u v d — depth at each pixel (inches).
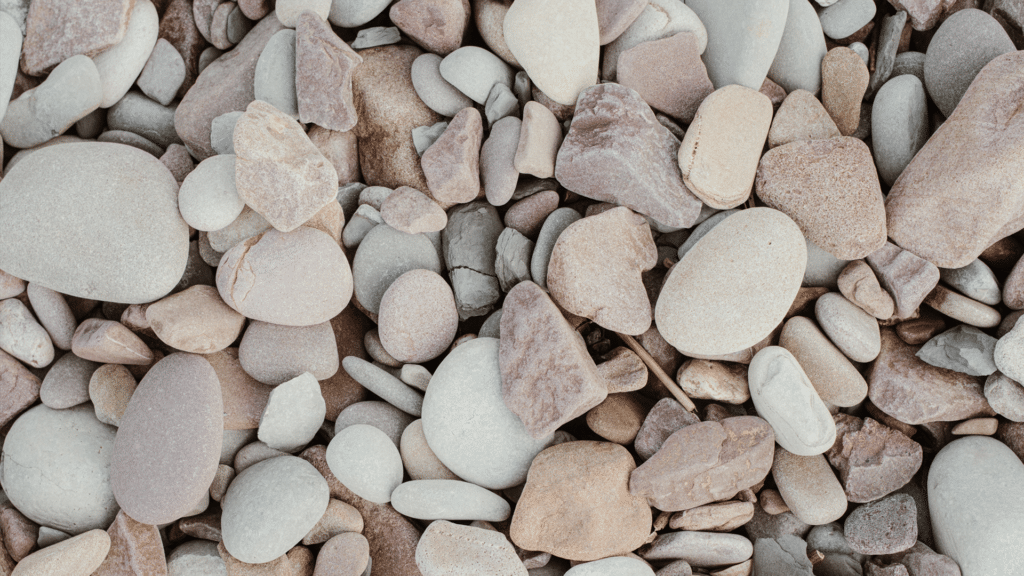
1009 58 27.6
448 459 28.3
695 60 28.6
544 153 28.7
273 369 28.6
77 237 27.6
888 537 27.8
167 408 27.4
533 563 28.0
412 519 28.8
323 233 28.6
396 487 28.2
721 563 28.4
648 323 28.3
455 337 29.8
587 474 27.8
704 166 28.0
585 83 28.9
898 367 28.3
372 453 28.0
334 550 27.8
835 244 28.0
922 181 27.8
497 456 28.2
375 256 29.2
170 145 30.1
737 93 28.2
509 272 28.9
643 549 28.4
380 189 29.6
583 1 28.3
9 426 28.8
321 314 28.5
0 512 28.2
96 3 29.2
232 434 28.9
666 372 28.9
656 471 27.7
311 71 28.8
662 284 29.0
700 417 28.7
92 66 29.0
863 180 27.8
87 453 28.2
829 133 28.6
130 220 27.7
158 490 27.1
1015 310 28.0
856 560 28.2
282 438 28.5
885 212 28.1
